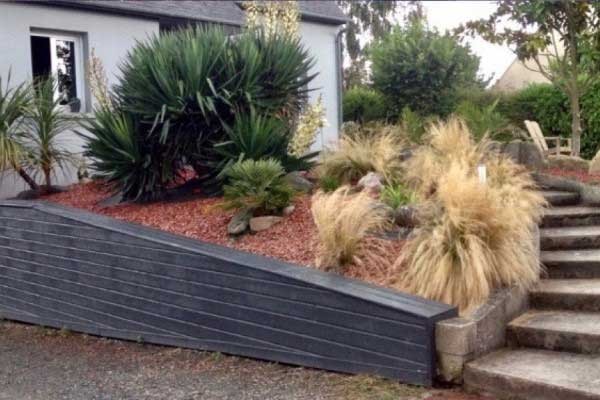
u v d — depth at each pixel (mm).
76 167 10719
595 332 5316
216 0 15141
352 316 5562
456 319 5332
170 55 8805
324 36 16312
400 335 5305
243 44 8867
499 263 5891
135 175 8766
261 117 8773
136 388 5707
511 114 17766
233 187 7664
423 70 20000
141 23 12906
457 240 5836
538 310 6109
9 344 7457
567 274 6660
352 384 5371
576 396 4570
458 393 5105
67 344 7344
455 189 6129
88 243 7578
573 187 8734
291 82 9133
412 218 6867
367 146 8953
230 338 6363
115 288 7328
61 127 10320
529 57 12750
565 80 11555
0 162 9430
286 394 5320
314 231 7145
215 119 8672
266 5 11609
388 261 6367
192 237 7469
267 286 6074
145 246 7020
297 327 5895
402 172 8406
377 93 20250
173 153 8797
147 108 8602
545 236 7277
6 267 8609
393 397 5059
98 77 10977
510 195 6762
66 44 12195
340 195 7371
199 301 6582
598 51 11062
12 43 11023
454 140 8516
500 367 5070
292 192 7730
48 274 8062
